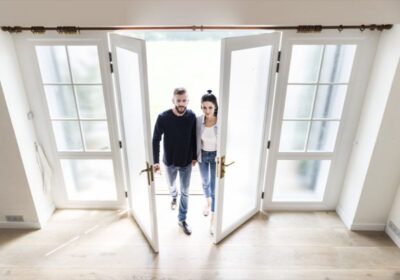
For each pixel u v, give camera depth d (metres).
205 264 2.36
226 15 1.96
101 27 2.02
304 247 2.54
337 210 2.98
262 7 1.94
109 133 2.60
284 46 2.25
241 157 2.55
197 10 1.94
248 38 1.97
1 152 2.34
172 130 2.35
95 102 2.50
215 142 2.47
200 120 2.42
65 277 2.22
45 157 2.70
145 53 1.79
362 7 1.97
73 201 2.96
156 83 7.33
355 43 2.26
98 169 2.83
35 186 2.61
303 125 2.63
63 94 2.46
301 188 2.96
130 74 2.10
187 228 2.70
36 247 2.50
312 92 2.49
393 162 2.42
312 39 2.23
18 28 2.07
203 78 7.57
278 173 2.87
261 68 2.34
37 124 2.56
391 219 2.62
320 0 1.93
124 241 2.59
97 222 2.82
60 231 2.69
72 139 2.67
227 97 2.01
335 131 2.65
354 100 2.50
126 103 2.33
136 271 2.28
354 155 2.66
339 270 2.31
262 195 2.95
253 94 2.38
